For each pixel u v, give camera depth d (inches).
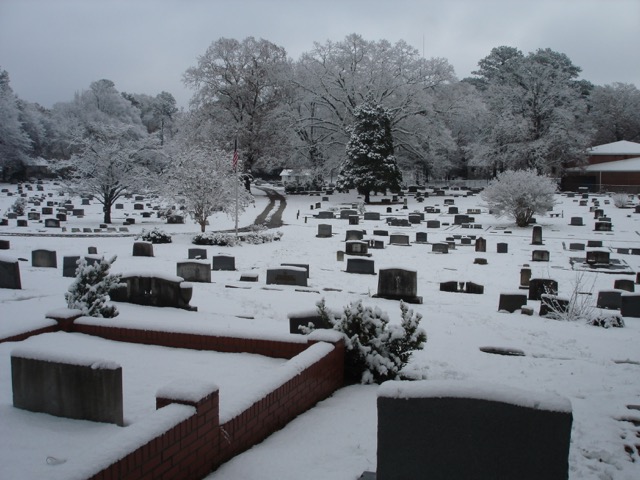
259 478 214.7
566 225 1914.4
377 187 2721.5
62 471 163.5
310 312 411.8
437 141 3120.1
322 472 220.4
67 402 255.6
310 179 3334.2
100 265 460.1
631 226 1872.5
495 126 3292.3
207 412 215.9
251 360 357.1
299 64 3191.4
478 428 181.8
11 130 3486.7
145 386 306.7
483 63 4714.6
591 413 311.3
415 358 409.4
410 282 733.3
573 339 514.3
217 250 1298.0
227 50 2977.4
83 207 2411.4
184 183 1535.4
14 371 263.6
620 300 735.1
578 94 3609.7
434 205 2568.9
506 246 1363.2
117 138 1945.1
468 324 564.4
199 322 505.4
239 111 3021.7
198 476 211.2
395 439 189.0
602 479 241.3
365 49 3134.8
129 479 178.7
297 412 287.6
